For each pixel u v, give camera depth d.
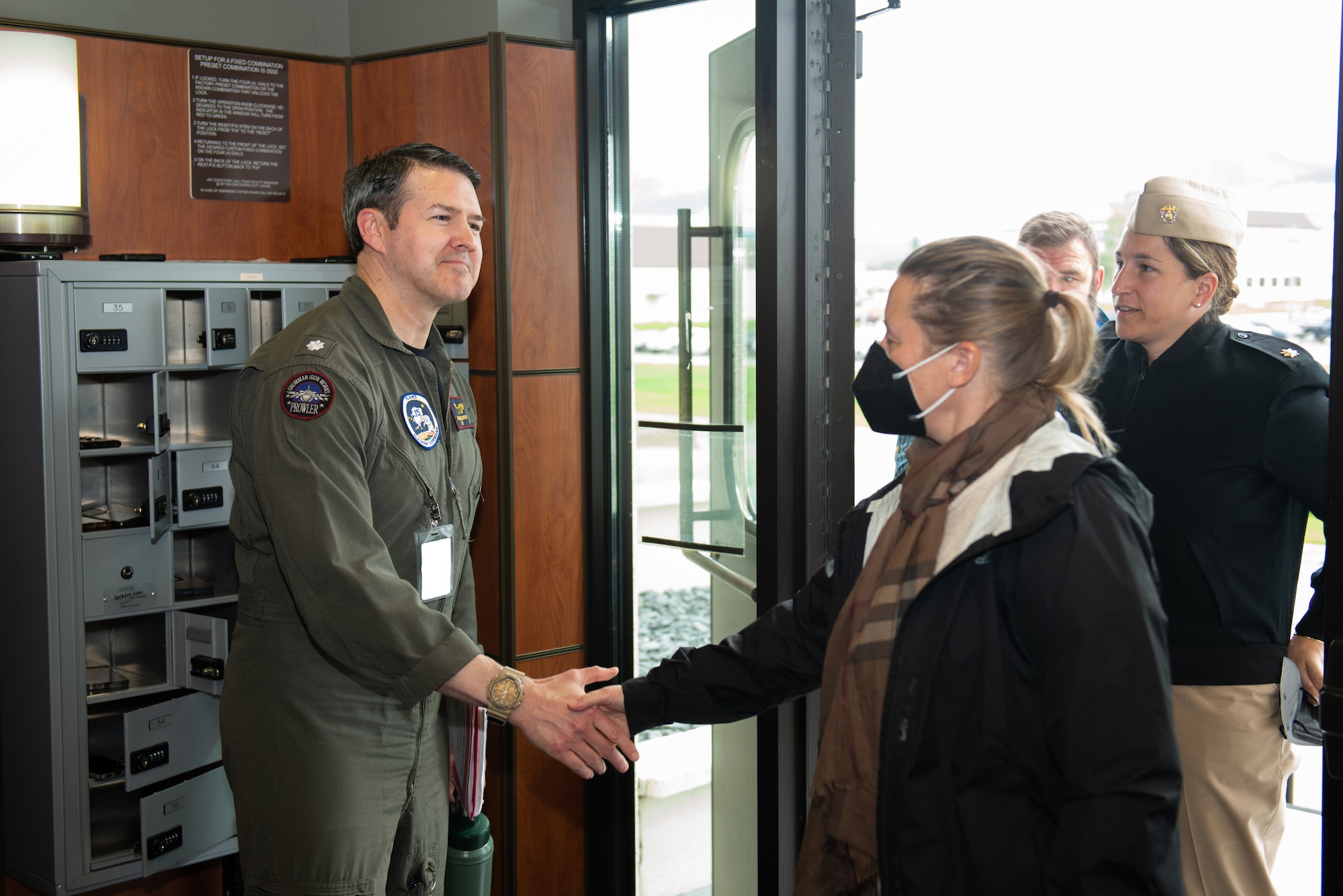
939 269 1.28
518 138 2.73
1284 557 1.80
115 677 2.55
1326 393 1.72
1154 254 1.82
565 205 2.82
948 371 1.28
